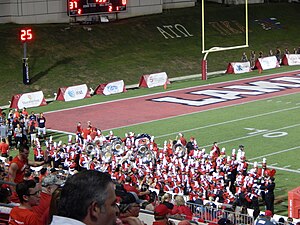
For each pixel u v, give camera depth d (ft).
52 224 13.29
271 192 86.22
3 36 194.90
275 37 229.86
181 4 241.76
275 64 200.13
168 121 140.15
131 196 18.58
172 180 92.48
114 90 170.81
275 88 171.73
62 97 163.53
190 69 197.36
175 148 104.42
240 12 241.14
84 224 13.29
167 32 219.00
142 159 100.12
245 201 83.51
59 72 184.14
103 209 13.33
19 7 203.41
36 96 158.51
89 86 178.91
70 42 200.23
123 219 17.11
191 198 86.12
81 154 102.83
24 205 22.63
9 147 122.93
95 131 113.60
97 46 202.28
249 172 92.22
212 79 186.19
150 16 227.40
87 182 13.37
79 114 149.07
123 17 222.28
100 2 206.49
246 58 197.98
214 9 241.55
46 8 207.41
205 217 70.90
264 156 112.06
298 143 119.75
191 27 224.94
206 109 150.30
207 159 99.25
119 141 103.86
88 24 211.00
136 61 197.36
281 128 131.23
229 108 150.61
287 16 246.88
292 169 104.37
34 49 192.75
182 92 170.19
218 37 223.30
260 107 150.61
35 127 127.03
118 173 94.27
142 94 169.17
